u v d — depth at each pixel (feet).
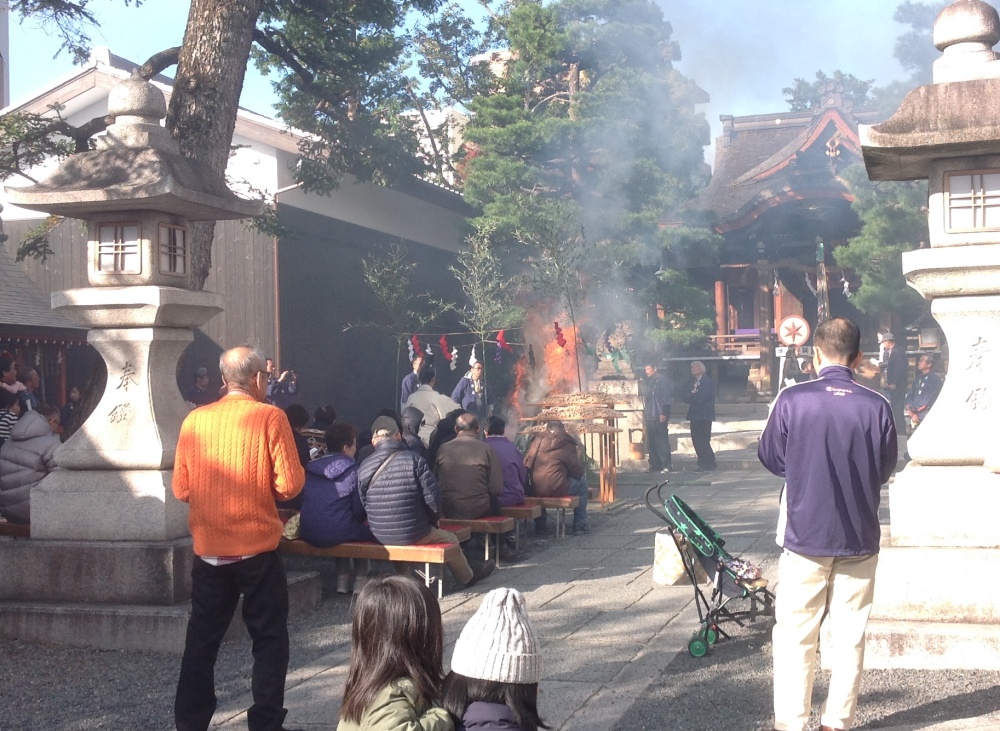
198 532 16.39
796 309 115.14
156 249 23.95
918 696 17.02
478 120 74.28
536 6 73.87
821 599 15.30
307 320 69.26
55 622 22.70
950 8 20.44
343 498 26.12
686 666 19.69
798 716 15.19
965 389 19.75
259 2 34.32
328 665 20.70
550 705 17.51
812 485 14.94
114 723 17.69
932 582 18.88
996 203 19.77
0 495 25.73
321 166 61.62
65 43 40.50
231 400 16.80
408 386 47.24
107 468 23.85
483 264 69.21
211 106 32.81
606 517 42.24
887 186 80.94
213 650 16.56
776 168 110.42
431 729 9.03
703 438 61.05
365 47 52.95
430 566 27.12
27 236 50.88
